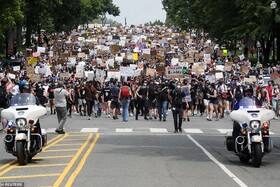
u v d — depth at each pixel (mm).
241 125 24109
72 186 19469
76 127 44969
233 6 106938
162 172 22672
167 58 118250
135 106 54969
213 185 19844
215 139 36781
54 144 32844
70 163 25016
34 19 135250
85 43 166375
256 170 23469
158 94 51062
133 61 107312
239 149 24656
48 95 59719
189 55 126438
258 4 95125
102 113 61500
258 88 54156
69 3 163500
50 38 182750
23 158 24125
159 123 48844
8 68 73250
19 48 140875
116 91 52938
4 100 39688
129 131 42000
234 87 56969
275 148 32531
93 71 77812
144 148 31156
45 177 21391
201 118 54781
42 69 76062
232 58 118000
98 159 26453
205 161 26094
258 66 84125
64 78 73062
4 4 83000
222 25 108750
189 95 50844
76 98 59344
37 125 25109
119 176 21594
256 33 95500
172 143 34000
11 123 24281
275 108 56250
